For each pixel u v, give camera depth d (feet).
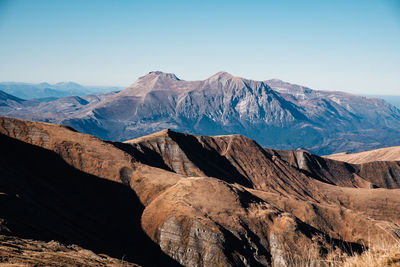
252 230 310.86
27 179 340.18
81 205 351.05
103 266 116.88
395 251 24.44
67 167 397.60
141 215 348.59
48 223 242.37
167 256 295.69
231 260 278.26
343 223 398.21
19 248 110.11
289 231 305.73
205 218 307.99
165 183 385.29
